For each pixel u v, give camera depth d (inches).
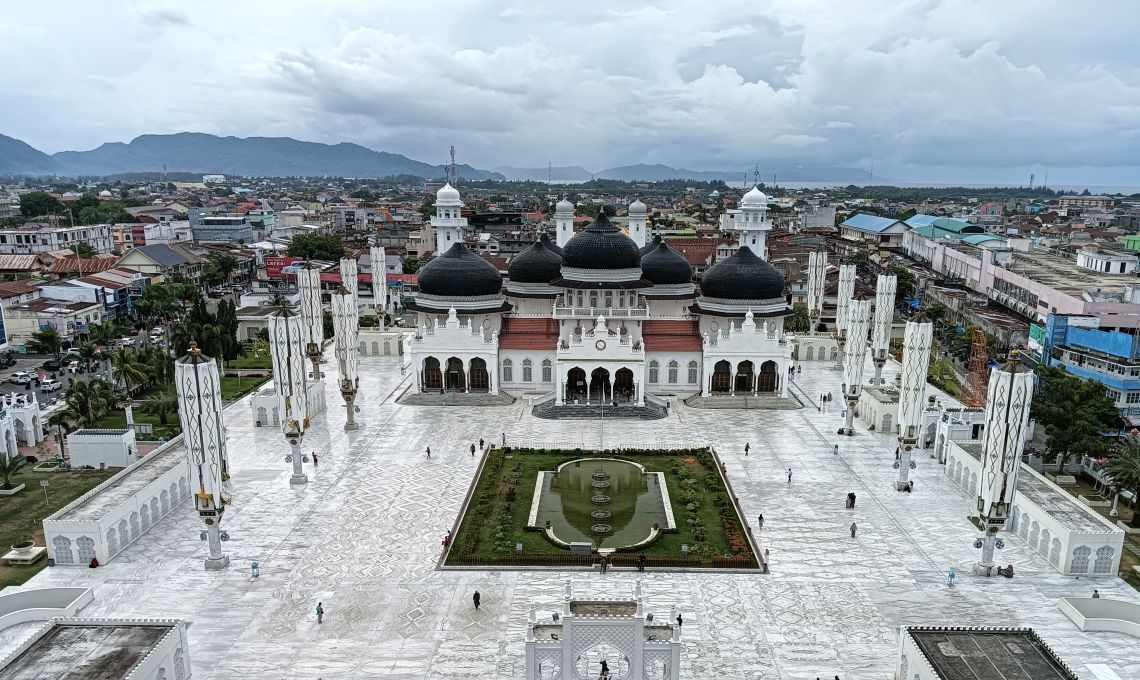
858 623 2289.6
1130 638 2218.3
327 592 2442.2
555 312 4817.9
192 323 5039.4
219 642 2169.0
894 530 2908.5
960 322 6776.6
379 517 2979.8
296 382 3213.6
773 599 2418.8
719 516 2999.5
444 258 4830.2
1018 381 2401.6
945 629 1990.7
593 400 4458.7
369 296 7741.1
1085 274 6889.8
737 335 4517.7
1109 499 3240.7
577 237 4832.7
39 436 3944.4
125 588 2456.9
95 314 6245.1
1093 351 4404.5
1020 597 2445.9
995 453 2475.4
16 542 2807.6
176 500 3102.9
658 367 4660.4
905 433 3257.9
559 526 2915.8
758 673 2048.5
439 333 4542.3
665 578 2541.8
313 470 3472.0
